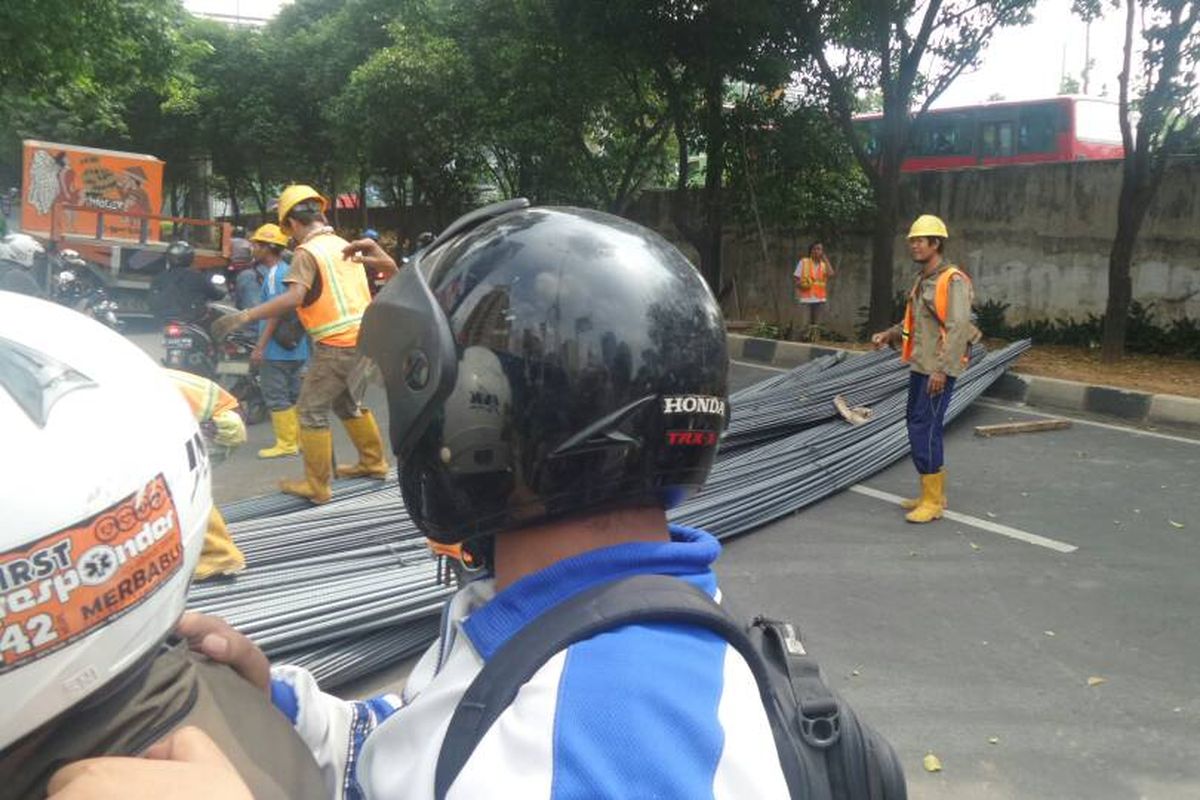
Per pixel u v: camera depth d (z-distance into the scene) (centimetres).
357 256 342
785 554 512
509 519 91
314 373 542
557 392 88
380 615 373
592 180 1780
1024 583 464
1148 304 1141
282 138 2706
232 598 380
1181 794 297
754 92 1386
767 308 1568
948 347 535
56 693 77
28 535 74
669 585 83
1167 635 405
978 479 648
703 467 95
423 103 1873
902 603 443
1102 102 1716
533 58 1557
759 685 83
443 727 83
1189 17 926
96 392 84
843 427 728
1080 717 341
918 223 552
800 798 80
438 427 92
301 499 554
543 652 78
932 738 329
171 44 1291
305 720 112
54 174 1633
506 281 91
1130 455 705
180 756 76
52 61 1075
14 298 91
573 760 70
